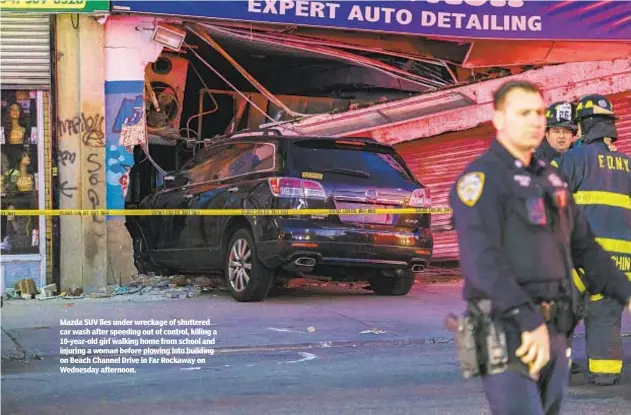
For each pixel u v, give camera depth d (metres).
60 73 12.62
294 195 10.87
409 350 8.71
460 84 14.99
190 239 12.37
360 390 6.88
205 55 15.55
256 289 11.24
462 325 3.74
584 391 6.77
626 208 6.78
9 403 6.48
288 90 17.05
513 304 3.54
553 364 3.85
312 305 11.26
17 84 12.49
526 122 3.76
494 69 15.45
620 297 4.06
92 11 12.47
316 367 7.84
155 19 12.99
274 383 7.17
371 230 11.17
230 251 11.58
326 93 16.80
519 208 3.71
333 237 10.91
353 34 14.52
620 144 15.53
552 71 15.21
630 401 6.42
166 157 15.05
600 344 6.91
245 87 16.45
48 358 8.28
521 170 3.76
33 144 12.61
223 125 16.16
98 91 12.74
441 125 15.02
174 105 14.78
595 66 15.22
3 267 12.45
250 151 11.62
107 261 12.76
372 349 8.77
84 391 6.89
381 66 15.14
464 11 14.39
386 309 10.98
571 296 3.80
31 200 12.61
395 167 11.70
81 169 12.70
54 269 12.59
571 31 14.84
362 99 16.53
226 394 6.76
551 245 3.76
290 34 14.19
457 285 13.77
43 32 12.55
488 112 14.98
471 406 6.31
